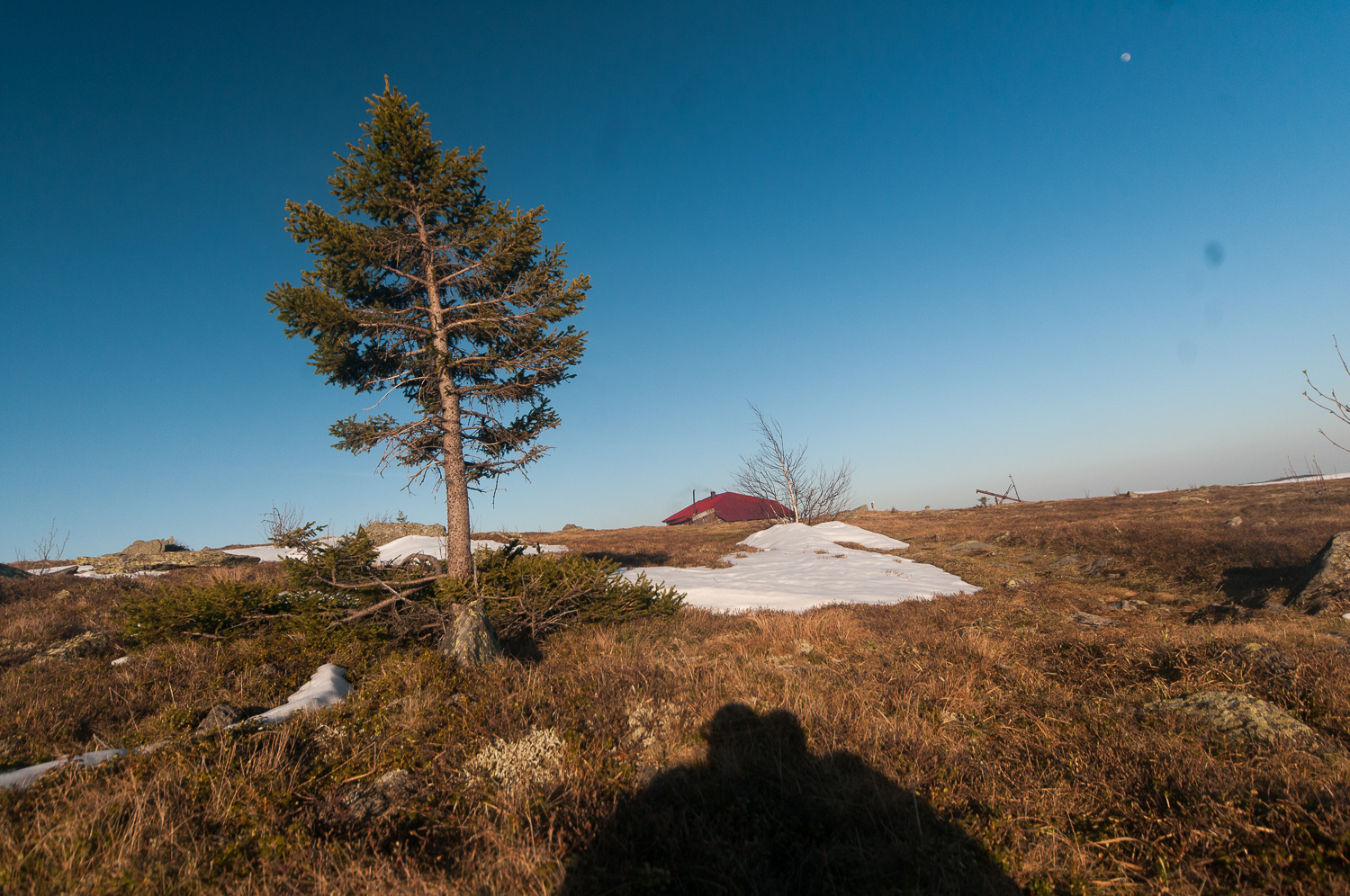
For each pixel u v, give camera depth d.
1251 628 9.23
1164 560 18.08
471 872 3.37
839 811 3.92
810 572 21.08
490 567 11.21
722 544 33.69
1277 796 4.01
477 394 11.48
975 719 5.91
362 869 3.36
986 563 21.73
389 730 5.51
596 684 6.81
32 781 4.25
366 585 9.77
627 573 21.02
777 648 9.04
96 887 3.02
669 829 3.74
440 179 10.61
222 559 23.05
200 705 6.46
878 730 5.32
